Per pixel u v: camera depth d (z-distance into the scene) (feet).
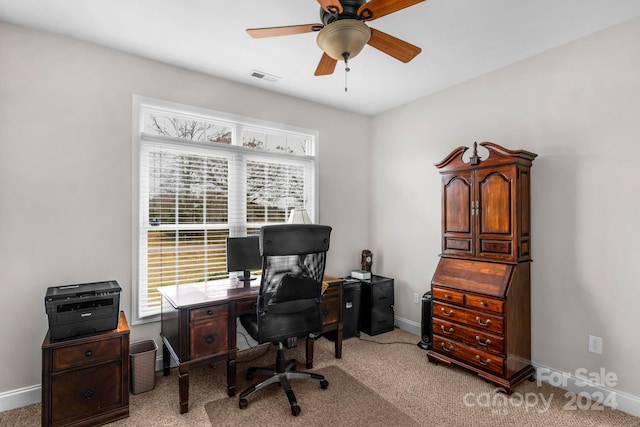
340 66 9.30
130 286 8.57
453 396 7.73
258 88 10.81
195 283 9.50
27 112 7.34
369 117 13.80
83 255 7.95
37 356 7.43
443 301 9.19
